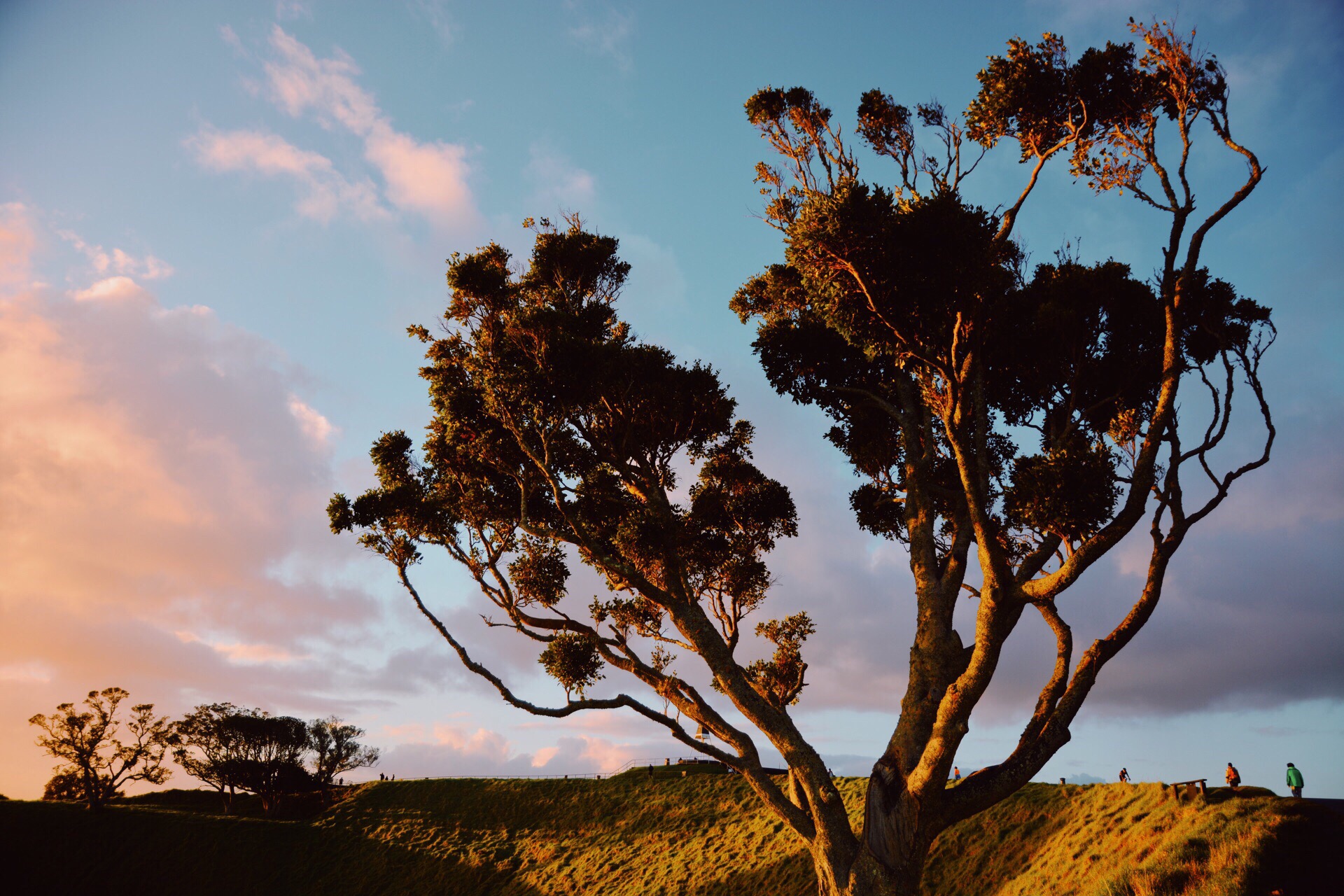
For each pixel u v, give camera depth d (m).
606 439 19.69
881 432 21.45
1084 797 29.83
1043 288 18.75
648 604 22.80
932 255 13.46
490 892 53.59
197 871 63.66
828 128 20.12
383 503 20.12
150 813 72.88
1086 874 23.52
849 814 41.19
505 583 19.94
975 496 14.52
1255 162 13.92
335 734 83.94
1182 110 14.27
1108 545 13.82
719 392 19.94
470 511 20.27
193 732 79.81
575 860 53.03
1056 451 14.97
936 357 14.66
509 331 17.38
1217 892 16.92
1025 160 15.79
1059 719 14.29
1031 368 18.48
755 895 37.75
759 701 17.09
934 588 17.62
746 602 22.67
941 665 16.56
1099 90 14.71
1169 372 14.38
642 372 19.03
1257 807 20.42
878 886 14.37
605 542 21.00
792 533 23.14
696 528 22.39
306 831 71.19
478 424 19.05
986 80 15.40
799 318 21.17
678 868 44.84
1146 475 14.02
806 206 14.28
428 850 62.78
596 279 21.59
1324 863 16.58
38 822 68.44
